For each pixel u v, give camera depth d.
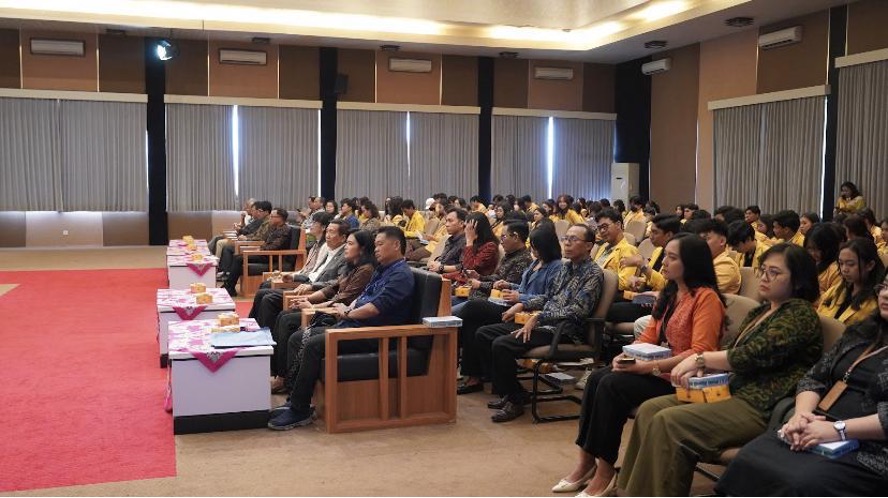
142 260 11.17
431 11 10.85
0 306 7.16
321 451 3.37
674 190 12.75
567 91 14.30
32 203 12.49
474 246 5.18
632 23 11.59
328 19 11.72
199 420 3.59
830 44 9.45
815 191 9.64
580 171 14.50
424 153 13.80
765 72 10.52
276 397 4.27
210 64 12.91
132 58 12.66
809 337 2.49
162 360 4.88
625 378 2.82
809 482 2.05
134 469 3.12
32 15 10.84
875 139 8.77
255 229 9.45
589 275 3.86
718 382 2.54
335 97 13.39
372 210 9.41
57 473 3.06
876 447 2.10
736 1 9.24
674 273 2.87
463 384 4.46
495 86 14.00
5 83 12.18
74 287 8.45
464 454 3.36
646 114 13.57
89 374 4.68
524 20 11.31
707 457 2.41
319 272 5.48
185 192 13.05
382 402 3.71
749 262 5.00
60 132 12.48
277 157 13.29
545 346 3.82
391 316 3.85
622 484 2.66
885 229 5.84
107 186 12.77
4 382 4.47
